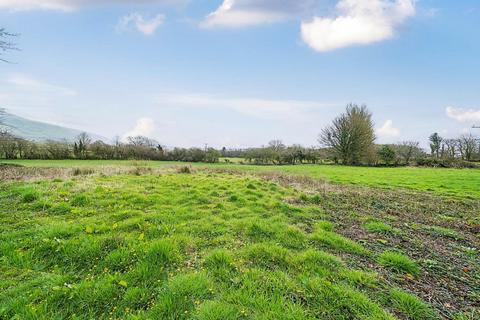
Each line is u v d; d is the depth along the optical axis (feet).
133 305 12.88
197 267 16.62
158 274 15.29
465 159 186.19
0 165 75.25
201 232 22.50
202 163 158.61
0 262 15.93
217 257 17.16
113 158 162.40
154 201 31.17
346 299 13.66
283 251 18.75
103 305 12.82
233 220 25.85
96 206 27.66
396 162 173.06
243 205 32.37
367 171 115.85
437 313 13.47
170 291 13.58
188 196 34.55
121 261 16.48
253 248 18.97
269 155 177.17
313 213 31.60
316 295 14.05
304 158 185.78
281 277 15.57
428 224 30.76
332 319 12.46
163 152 167.32
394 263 18.38
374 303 13.51
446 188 64.54
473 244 24.07
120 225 21.97
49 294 13.16
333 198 43.21
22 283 14.06
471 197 51.75
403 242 23.62
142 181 44.45
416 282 16.49
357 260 18.99
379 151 175.73
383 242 22.99
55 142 156.76
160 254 16.97
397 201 44.65
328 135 182.09
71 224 21.34
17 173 51.60
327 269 16.89
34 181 38.73
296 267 16.98
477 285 16.46
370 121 178.70
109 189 34.65
